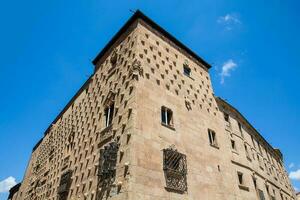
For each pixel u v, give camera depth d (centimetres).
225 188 2003
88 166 1894
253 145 3288
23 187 3941
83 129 2369
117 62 2205
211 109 2494
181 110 2025
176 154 1659
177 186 1545
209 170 1936
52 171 2816
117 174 1430
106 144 1742
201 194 1708
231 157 2380
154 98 1819
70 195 1986
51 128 3781
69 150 2550
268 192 2961
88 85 2775
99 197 1511
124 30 2356
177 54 2453
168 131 1752
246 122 3316
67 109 3325
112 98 1977
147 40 2145
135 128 1526
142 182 1362
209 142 2155
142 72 1866
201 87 2530
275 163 4231
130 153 1415
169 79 2117
